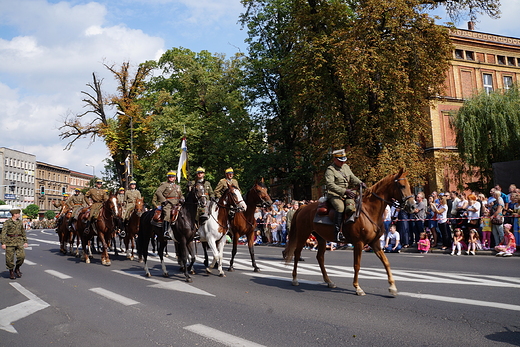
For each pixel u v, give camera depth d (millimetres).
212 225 10789
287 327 5680
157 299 7852
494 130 27203
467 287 8133
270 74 34031
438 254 15133
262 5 34438
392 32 23062
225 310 6789
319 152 27281
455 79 37906
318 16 26625
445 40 23938
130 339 5418
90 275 11398
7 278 11367
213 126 37469
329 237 8328
